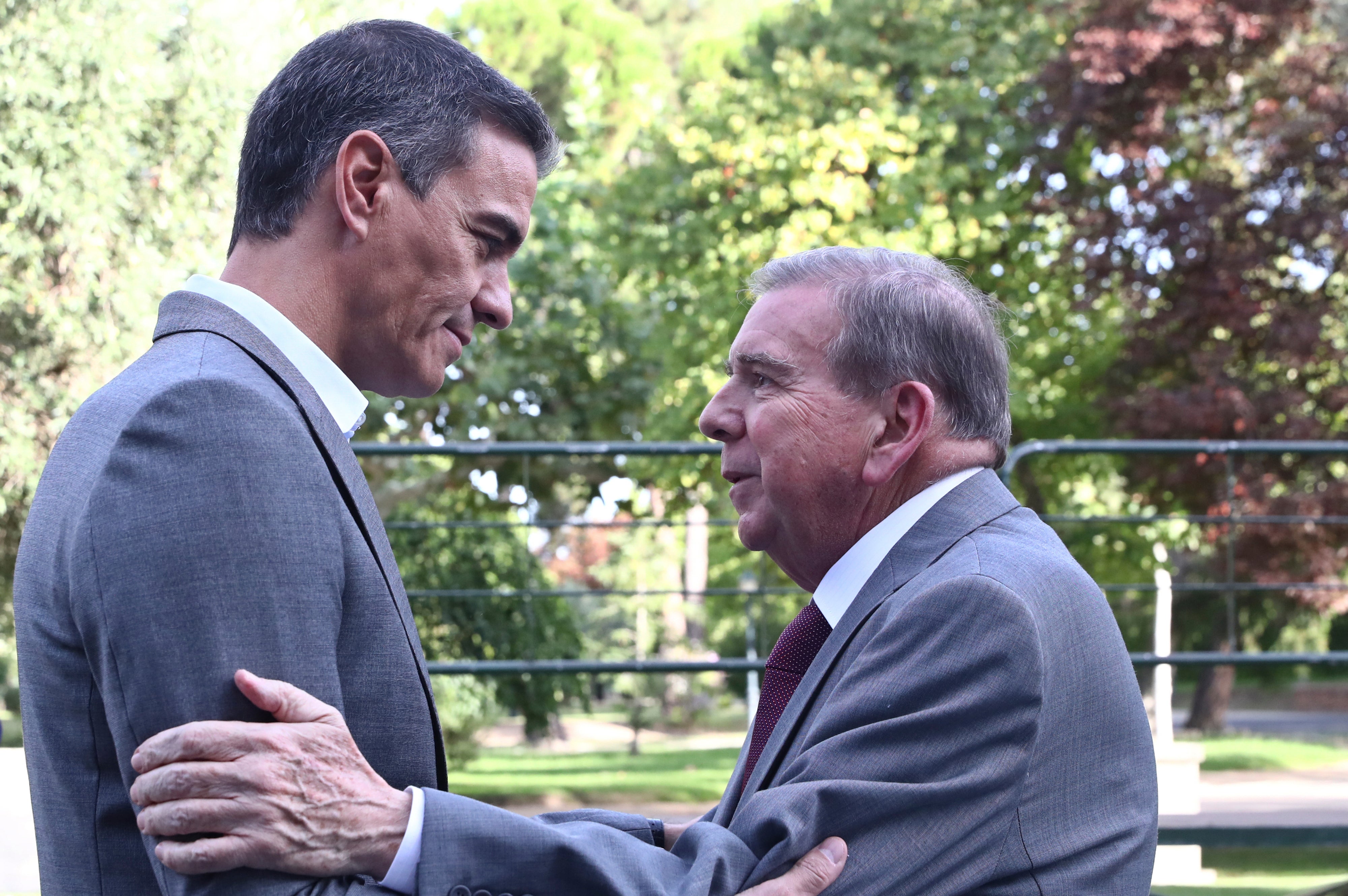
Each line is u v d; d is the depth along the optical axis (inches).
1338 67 392.8
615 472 314.5
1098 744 54.4
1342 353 377.4
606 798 293.4
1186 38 389.4
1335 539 365.7
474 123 52.3
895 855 50.5
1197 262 391.5
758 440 60.2
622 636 662.5
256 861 42.7
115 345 251.3
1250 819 174.6
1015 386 421.4
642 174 450.6
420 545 307.0
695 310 424.8
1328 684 732.0
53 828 45.4
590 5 815.1
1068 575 55.4
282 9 263.6
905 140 418.6
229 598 42.8
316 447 47.2
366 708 47.2
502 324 55.3
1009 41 444.5
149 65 248.5
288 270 50.8
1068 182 423.8
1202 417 365.1
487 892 46.3
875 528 59.9
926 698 51.9
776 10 549.0
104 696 43.4
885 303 58.9
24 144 242.4
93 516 43.5
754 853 51.1
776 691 62.4
